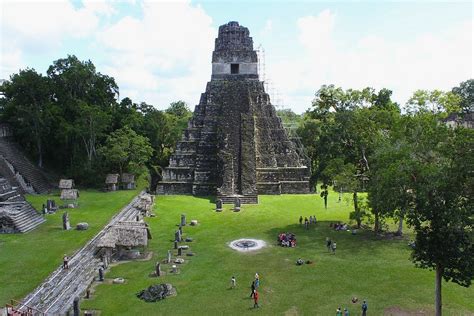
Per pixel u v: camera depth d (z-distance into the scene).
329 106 64.50
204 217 44.69
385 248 33.50
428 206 19.61
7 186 46.53
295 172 60.47
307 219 41.41
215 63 66.81
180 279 27.66
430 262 20.33
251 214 45.91
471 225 18.94
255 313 22.83
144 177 66.69
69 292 25.53
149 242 35.88
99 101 69.25
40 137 62.78
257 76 66.88
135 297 24.91
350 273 28.34
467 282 19.52
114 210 46.59
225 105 63.12
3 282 26.34
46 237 35.91
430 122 24.08
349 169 38.00
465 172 18.84
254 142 58.91
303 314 22.66
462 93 90.06
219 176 55.88
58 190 57.97
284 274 28.41
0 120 63.59
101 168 62.66
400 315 22.31
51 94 65.56
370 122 38.88
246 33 68.31
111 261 31.17
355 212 38.53
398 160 23.59
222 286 26.48
